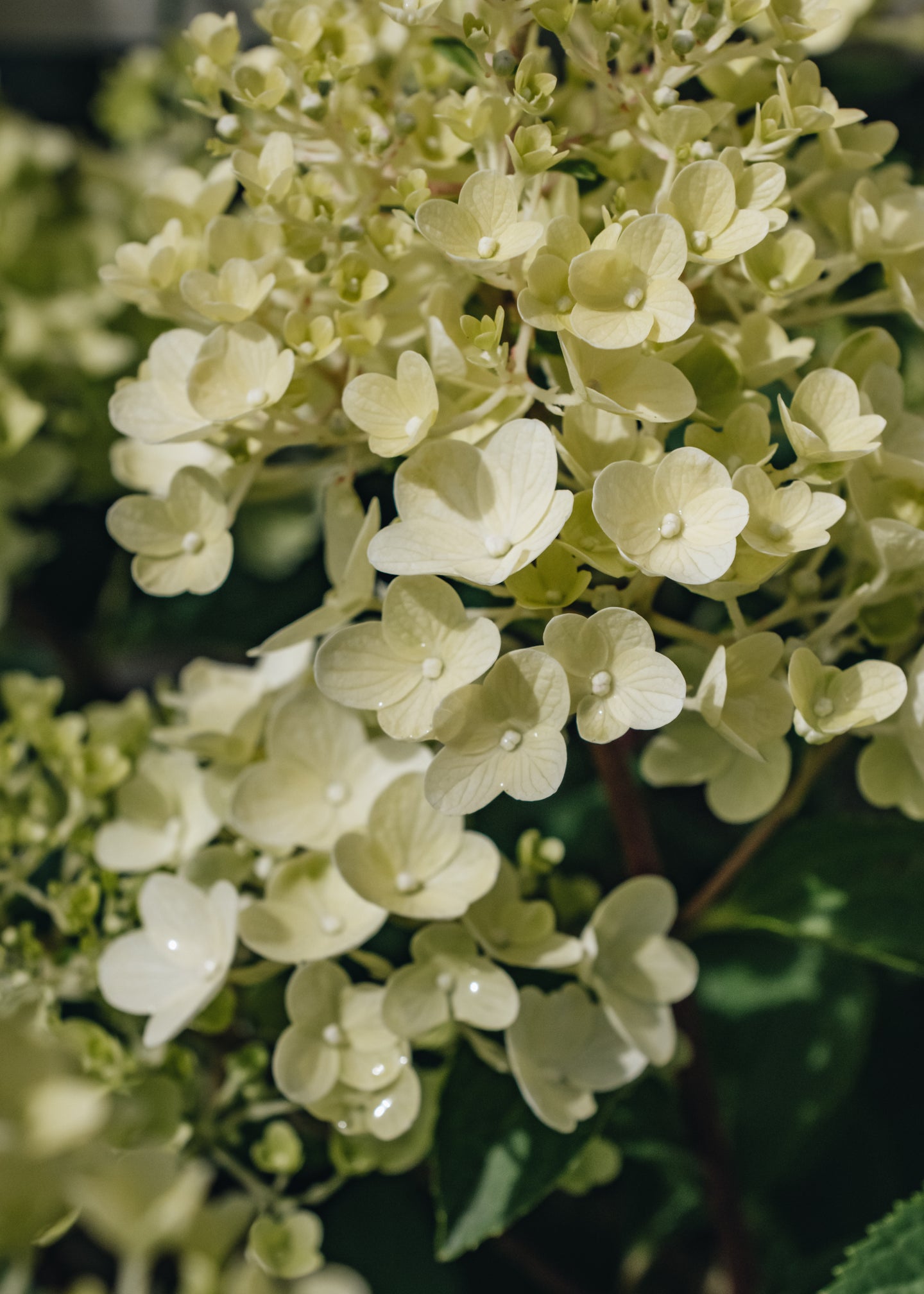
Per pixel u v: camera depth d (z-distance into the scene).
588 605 0.57
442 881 0.59
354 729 0.61
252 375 0.57
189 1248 0.51
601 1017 0.60
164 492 0.62
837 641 0.60
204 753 0.62
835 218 0.60
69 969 0.62
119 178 0.95
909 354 0.72
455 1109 0.60
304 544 0.88
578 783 0.71
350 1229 0.69
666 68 0.57
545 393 0.56
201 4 0.98
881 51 0.84
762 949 0.74
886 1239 0.58
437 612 0.56
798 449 0.56
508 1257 0.71
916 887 0.62
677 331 0.55
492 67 0.56
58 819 0.65
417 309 0.59
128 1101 0.58
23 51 1.14
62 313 0.87
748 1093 0.71
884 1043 0.77
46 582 0.99
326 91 0.59
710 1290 0.72
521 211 0.57
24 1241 0.50
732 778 0.60
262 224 0.58
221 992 0.61
